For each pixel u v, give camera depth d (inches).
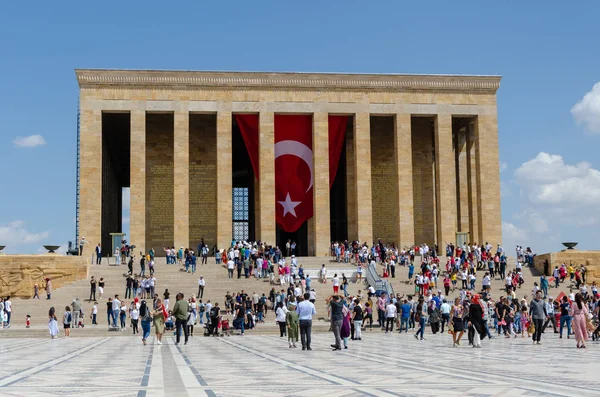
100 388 592.1
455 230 2770.7
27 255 2101.4
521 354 983.6
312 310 1098.7
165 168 2881.4
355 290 2130.9
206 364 839.7
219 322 1635.1
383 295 1692.9
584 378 663.8
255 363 848.9
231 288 2080.5
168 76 2726.4
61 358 949.8
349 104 2795.3
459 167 3061.0
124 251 2456.9
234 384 618.8
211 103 2743.6
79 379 665.6
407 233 2746.1
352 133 2950.3
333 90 2797.7
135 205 2659.9
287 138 2785.4
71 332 1636.3
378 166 2982.3
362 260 2386.8
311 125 2805.1
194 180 2906.0
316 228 2721.5
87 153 2672.2
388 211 2965.1
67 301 1975.9
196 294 2044.8
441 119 2819.9
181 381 645.9
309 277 2135.8
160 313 1266.0
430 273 2135.8
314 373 714.8
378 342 1304.1
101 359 929.5
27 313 1894.7
